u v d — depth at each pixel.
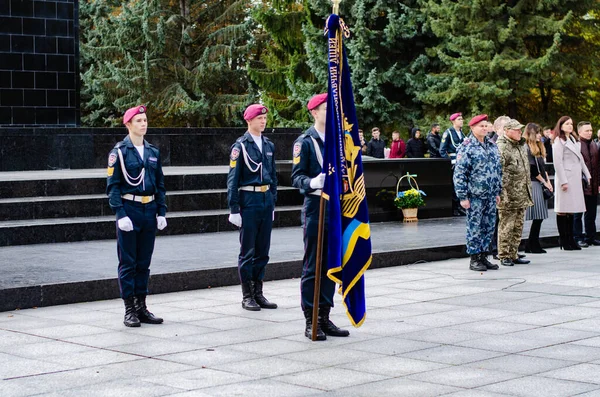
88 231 16.39
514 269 14.12
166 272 12.23
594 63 38.91
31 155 22.09
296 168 9.47
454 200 21.94
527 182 14.38
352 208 9.18
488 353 8.44
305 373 7.74
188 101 46.56
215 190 19.64
